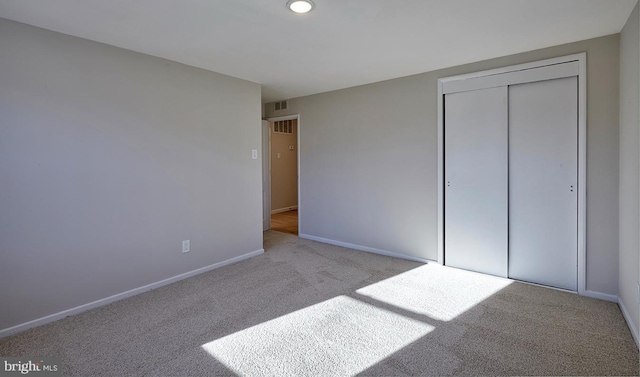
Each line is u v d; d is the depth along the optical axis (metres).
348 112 4.52
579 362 1.99
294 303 2.83
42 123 2.47
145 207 3.11
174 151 3.33
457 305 2.77
